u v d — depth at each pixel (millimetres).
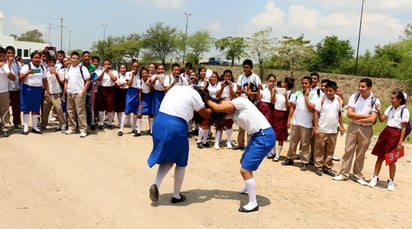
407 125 6969
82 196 5801
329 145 7758
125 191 6102
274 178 7398
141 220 5055
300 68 46594
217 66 51906
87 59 10367
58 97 10250
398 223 5508
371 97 7199
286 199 6215
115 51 65625
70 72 9898
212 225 5020
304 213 5652
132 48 65188
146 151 8836
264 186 6859
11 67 9547
